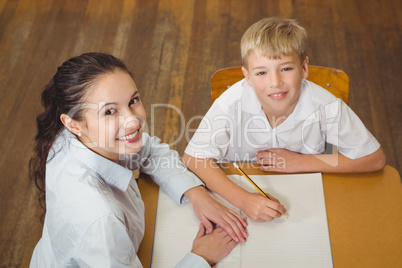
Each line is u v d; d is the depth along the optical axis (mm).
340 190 1296
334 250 1160
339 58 2805
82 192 1094
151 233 1246
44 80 2807
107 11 3141
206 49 2885
